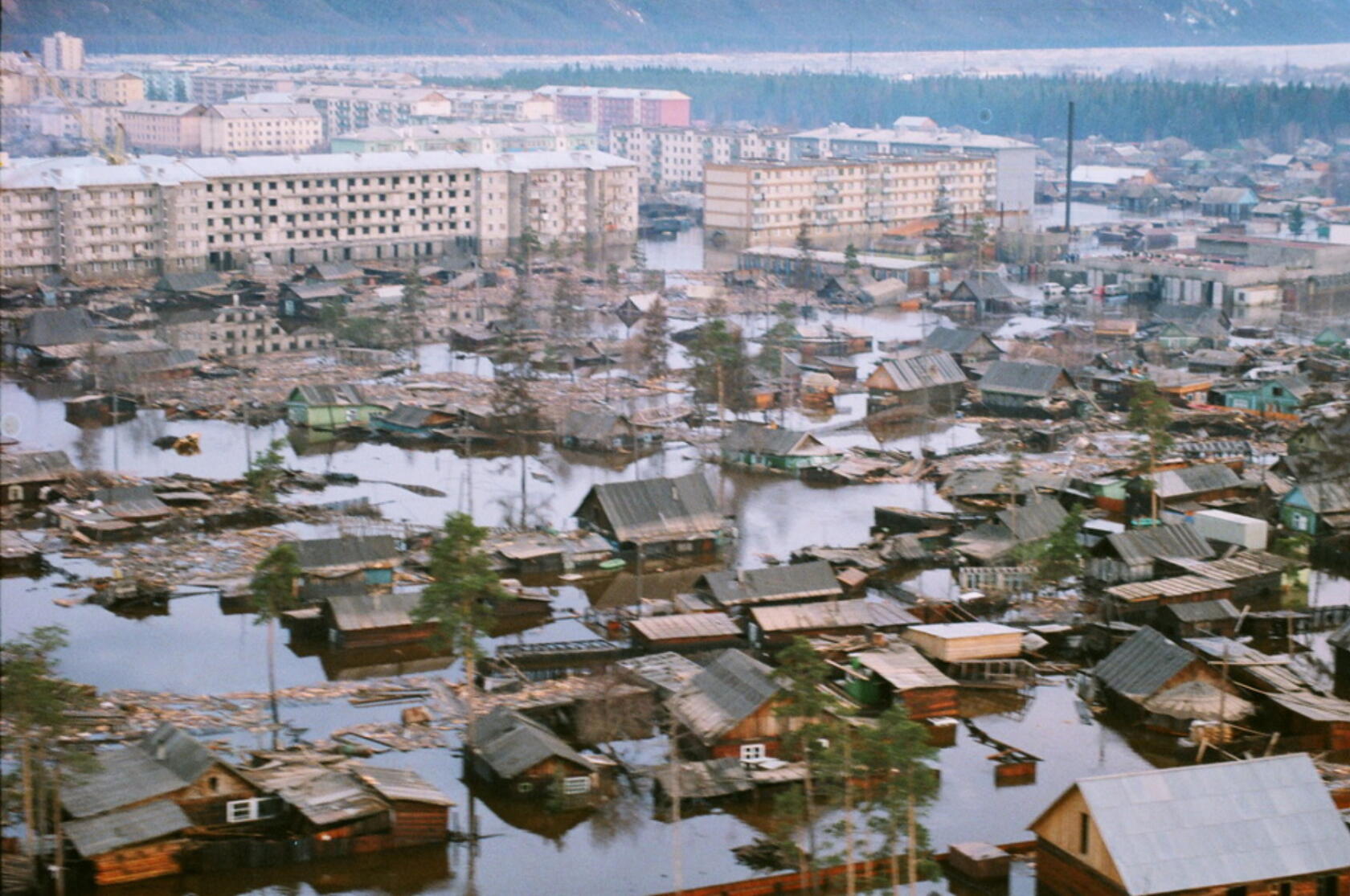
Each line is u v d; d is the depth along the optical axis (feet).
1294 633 382.63
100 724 311.06
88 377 649.20
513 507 482.69
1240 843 236.02
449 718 323.37
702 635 360.28
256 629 376.48
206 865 257.55
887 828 243.19
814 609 369.09
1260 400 623.77
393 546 403.34
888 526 463.42
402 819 266.98
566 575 420.77
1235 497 481.46
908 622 369.30
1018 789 292.20
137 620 381.19
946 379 637.71
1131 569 401.49
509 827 276.62
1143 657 330.75
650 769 294.87
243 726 315.17
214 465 530.27
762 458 535.19
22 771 256.32
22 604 389.80
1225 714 314.55
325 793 271.28
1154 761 305.12
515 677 343.67
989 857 254.27
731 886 249.14
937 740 315.37
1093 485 477.77
